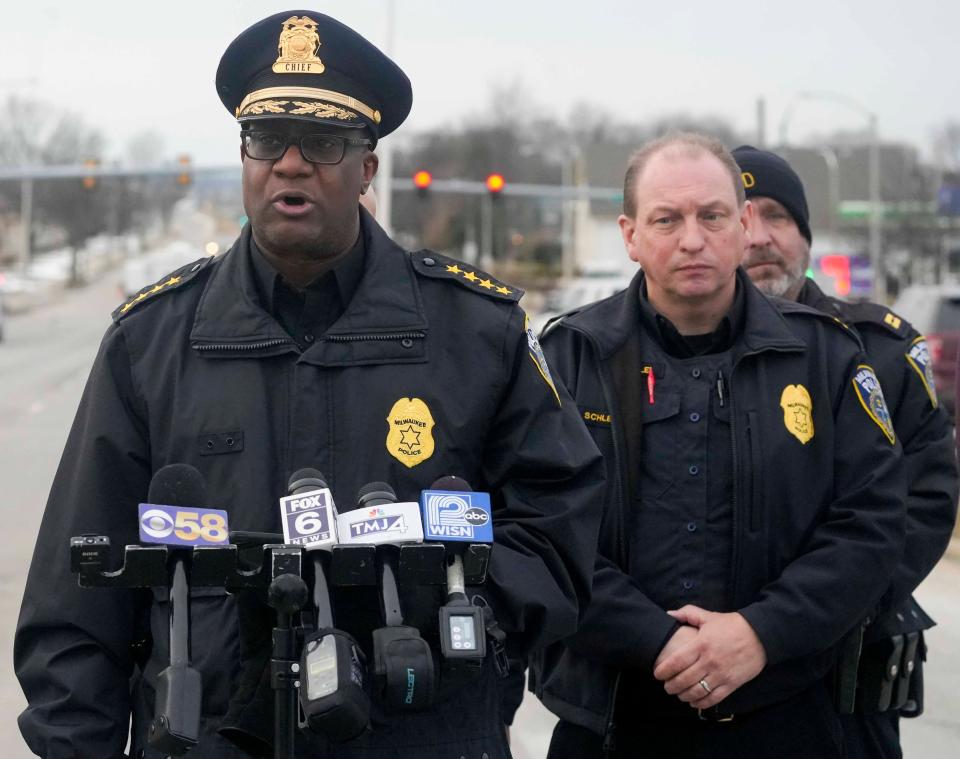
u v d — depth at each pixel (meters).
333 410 2.69
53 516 2.73
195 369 2.72
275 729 2.36
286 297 2.78
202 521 2.41
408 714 2.58
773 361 3.50
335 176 2.68
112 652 2.66
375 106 2.74
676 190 3.47
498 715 2.73
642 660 3.35
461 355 2.76
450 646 2.31
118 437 2.73
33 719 2.58
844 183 76.19
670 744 3.51
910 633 3.77
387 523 2.37
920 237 55.94
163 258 54.94
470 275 2.84
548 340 3.67
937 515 3.82
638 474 3.50
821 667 3.48
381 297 2.75
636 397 3.52
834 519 3.45
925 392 3.92
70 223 98.31
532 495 2.78
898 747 3.91
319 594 2.33
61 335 52.12
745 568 3.42
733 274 3.54
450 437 2.71
